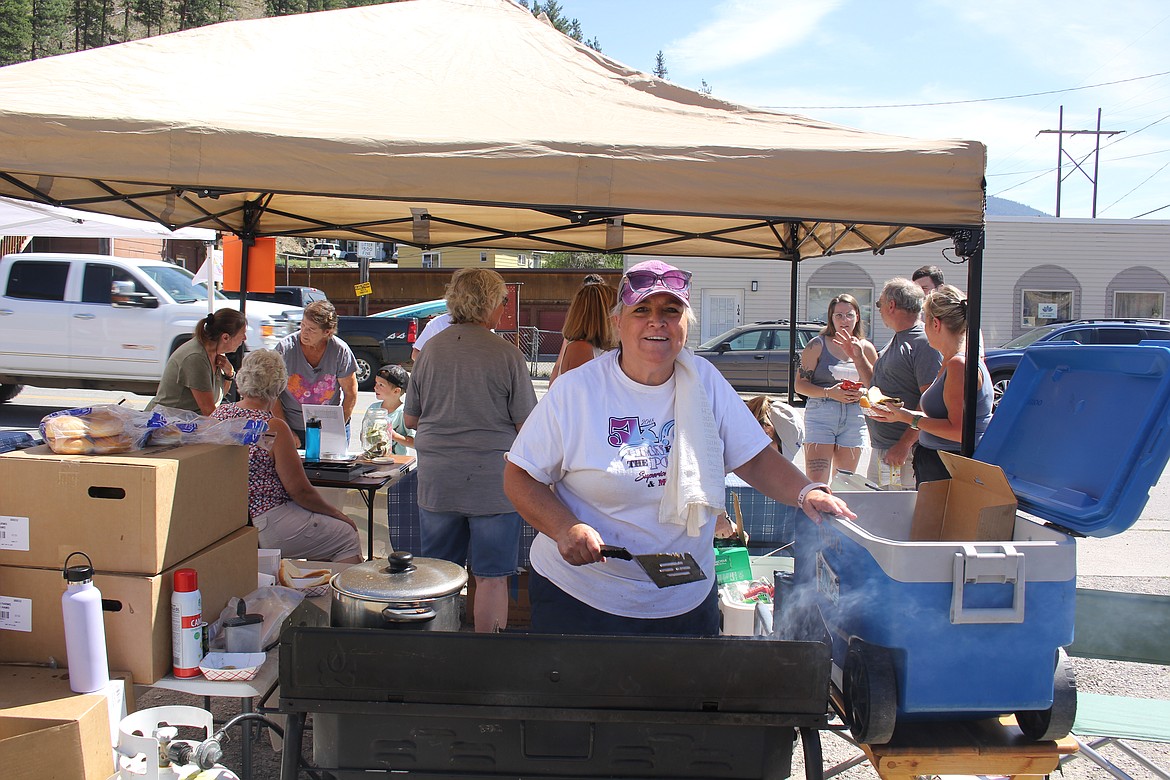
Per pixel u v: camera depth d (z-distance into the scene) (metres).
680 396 2.08
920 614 1.82
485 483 3.44
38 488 2.34
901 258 19.91
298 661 1.80
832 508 2.05
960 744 1.93
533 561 2.31
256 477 3.75
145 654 2.33
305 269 23.23
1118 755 3.37
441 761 1.84
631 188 2.58
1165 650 2.80
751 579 3.15
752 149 2.60
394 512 4.21
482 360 3.43
